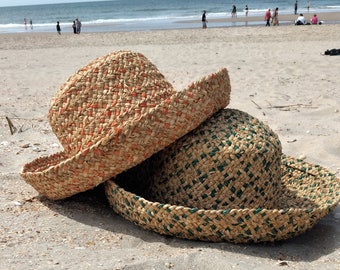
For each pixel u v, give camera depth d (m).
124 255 2.94
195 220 3.00
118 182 3.85
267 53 14.50
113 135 3.12
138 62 3.54
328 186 3.71
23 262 2.81
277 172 3.42
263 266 2.84
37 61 14.65
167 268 2.78
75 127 3.41
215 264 2.82
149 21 49.12
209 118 3.43
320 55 13.51
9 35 31.11
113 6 101.69
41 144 5.52
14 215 3.51
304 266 2.89
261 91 8.74
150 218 3.13
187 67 12.16
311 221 3.16
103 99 3.36
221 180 3.19
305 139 5.55
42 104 7.90
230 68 11.73
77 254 2.94
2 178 4.30
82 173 3.25
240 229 3.00
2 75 11.55
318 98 7.80
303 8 60.03
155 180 3.45
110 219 3.50
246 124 3.40
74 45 21.08
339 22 32.38
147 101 3.29
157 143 3.18
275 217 3.00
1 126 6.28
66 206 3.68
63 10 96.50
